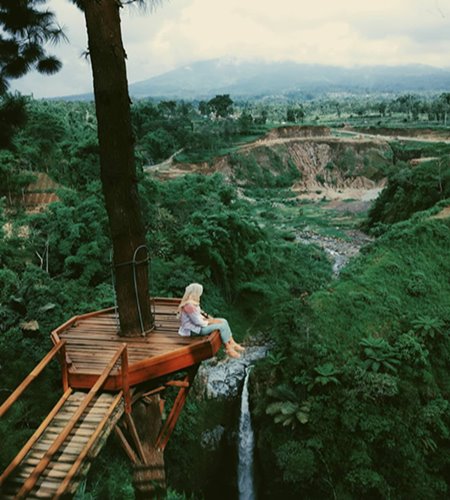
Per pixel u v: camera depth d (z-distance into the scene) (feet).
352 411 79.10
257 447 86.33
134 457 22.47
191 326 25.16
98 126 24.04
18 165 148.15
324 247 203.21
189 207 139.44
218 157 371.97
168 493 46.32
